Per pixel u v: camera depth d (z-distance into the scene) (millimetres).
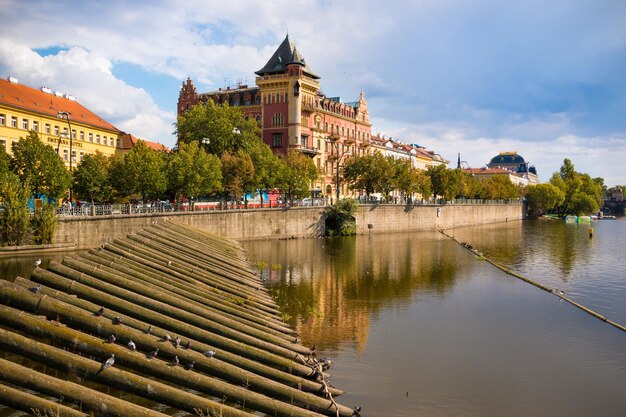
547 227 139875
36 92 91438
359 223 100188
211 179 72875
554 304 36250
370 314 31938
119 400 13070
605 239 96875
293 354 20266
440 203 129625
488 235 105750
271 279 43625
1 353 16141
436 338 27125
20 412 13312
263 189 92688
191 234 45281
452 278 46812
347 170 108812
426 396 19469
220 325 20453
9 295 16016
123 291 20391
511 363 23531
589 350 25781
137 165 66188
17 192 52719
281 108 108625
